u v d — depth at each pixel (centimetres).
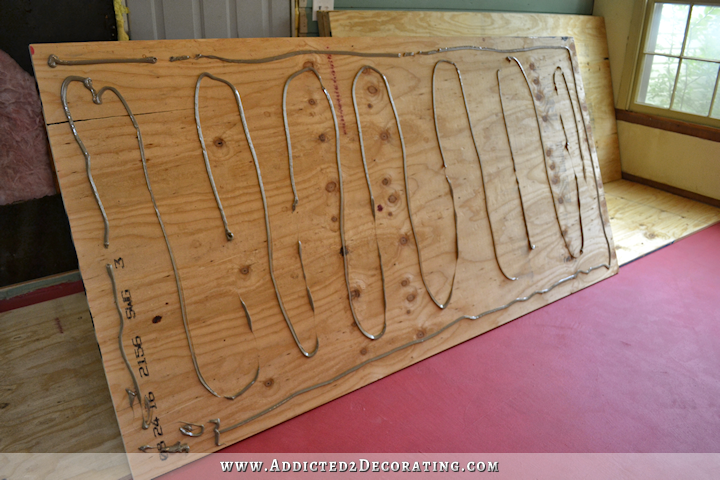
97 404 203
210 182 182
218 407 183
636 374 223
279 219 195
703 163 390
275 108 196
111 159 166
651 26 404
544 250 273
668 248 335
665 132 410
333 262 208
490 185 254
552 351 237
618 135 443
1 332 245
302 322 200
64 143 160
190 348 178
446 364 228
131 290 169
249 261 189
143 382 170
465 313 243
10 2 227
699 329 254
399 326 224
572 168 289
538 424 195
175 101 177
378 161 220
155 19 261
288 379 197
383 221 221
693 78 389
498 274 255
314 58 207
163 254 174
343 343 209
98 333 164
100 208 164
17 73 238
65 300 271
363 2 317
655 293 285
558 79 289
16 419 193
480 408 202
